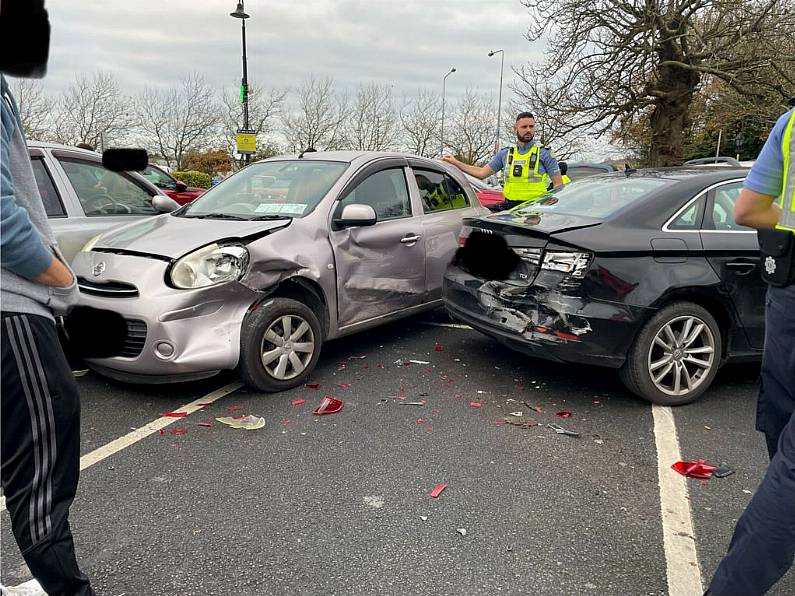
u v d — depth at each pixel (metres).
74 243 4.60
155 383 3.73
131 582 2.23
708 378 3.98
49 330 1.75
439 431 3.50
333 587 2.22
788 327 1.99
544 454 3.26
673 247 3.75
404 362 4.70
